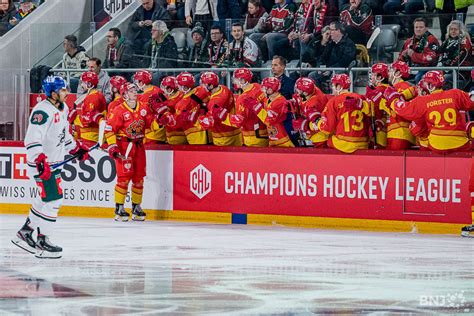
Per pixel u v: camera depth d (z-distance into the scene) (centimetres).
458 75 1664
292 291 1041
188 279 1128
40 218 1306
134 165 1814
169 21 1884
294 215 1723
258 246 1452
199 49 1858
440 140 1584
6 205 2019
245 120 1766
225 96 1766
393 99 1598
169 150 1841
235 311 920
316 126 1673
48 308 938
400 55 1708
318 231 1659
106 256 1339
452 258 1320
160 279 1127
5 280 1122
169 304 960
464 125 1586
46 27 1977
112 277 1145
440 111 1580
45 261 1289
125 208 1888
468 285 1084
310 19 1775
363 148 1673
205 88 1784
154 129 1873
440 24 1677
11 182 2009
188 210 1827
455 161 1592
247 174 1766
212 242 1501
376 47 1719
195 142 1833
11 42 2014
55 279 1130
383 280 1122
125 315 902
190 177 1822
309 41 1769
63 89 1288
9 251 1395
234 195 1780
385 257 1331
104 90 1941
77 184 1934
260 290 1047
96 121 1848
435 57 1680
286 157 1730
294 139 1773
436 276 1152
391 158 1642
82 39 1959
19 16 2359
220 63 1844
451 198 1598
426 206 1619
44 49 1977
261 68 1812
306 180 1712
